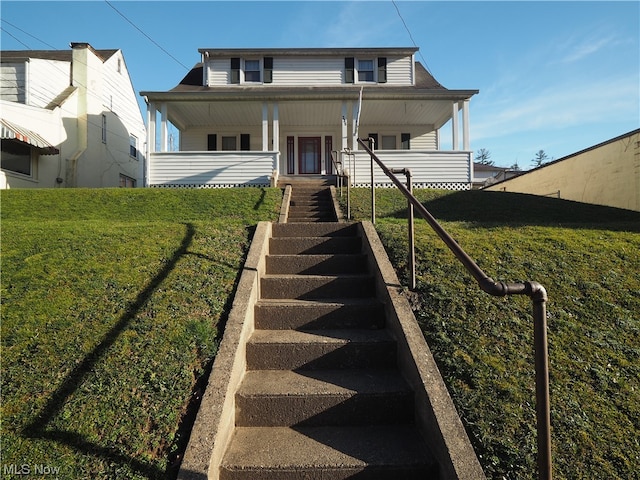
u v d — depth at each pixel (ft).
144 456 6.68
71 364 8.54
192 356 8.79
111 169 60.03
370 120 53.11
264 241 14.38
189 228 15.92
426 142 55.26
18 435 7.02
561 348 9.05
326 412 8.18
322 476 6.78
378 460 6.95
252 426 8.14
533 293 5.33
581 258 13.17
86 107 53.36
